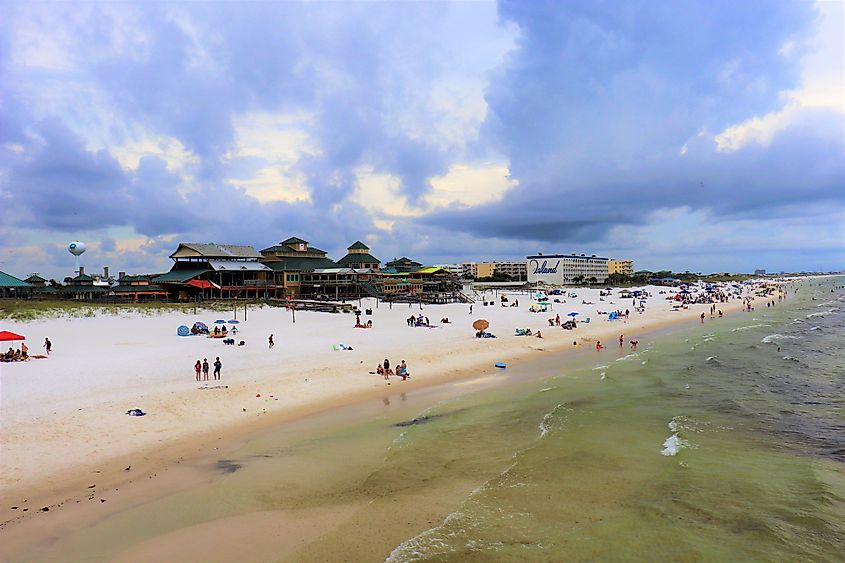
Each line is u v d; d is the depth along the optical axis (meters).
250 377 32.78
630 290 149.62
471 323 68.56
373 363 39.06
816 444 21.44
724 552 13.05
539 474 18.31
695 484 17.23
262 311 71.50
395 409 27.86
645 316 90.19
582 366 41.72
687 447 20.92
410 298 96.50
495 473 18.66
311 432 23.66
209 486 17.47
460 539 13.80
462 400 29.89
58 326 52.53
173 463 19.50
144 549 13.40
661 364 41.53
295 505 16.11
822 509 15.27
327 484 17.80
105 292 84.50
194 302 73.06
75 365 34.66
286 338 50.59
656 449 20.92
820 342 52.47
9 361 35.59
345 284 101.44
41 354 38.94
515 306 97.31
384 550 13.35
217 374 32.56
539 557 12.89
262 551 13.37
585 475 18.19
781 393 30.67
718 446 21.22
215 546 13.59
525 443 21.97
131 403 25.64
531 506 15.79
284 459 20.16
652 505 15.72
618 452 20.53
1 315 52.78
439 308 87.25
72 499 16.22
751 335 59.88
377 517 15.23
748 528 14.26
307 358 39.94
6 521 14.70
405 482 17.94
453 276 121.38
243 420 25.06
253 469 19.11
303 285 98.81
